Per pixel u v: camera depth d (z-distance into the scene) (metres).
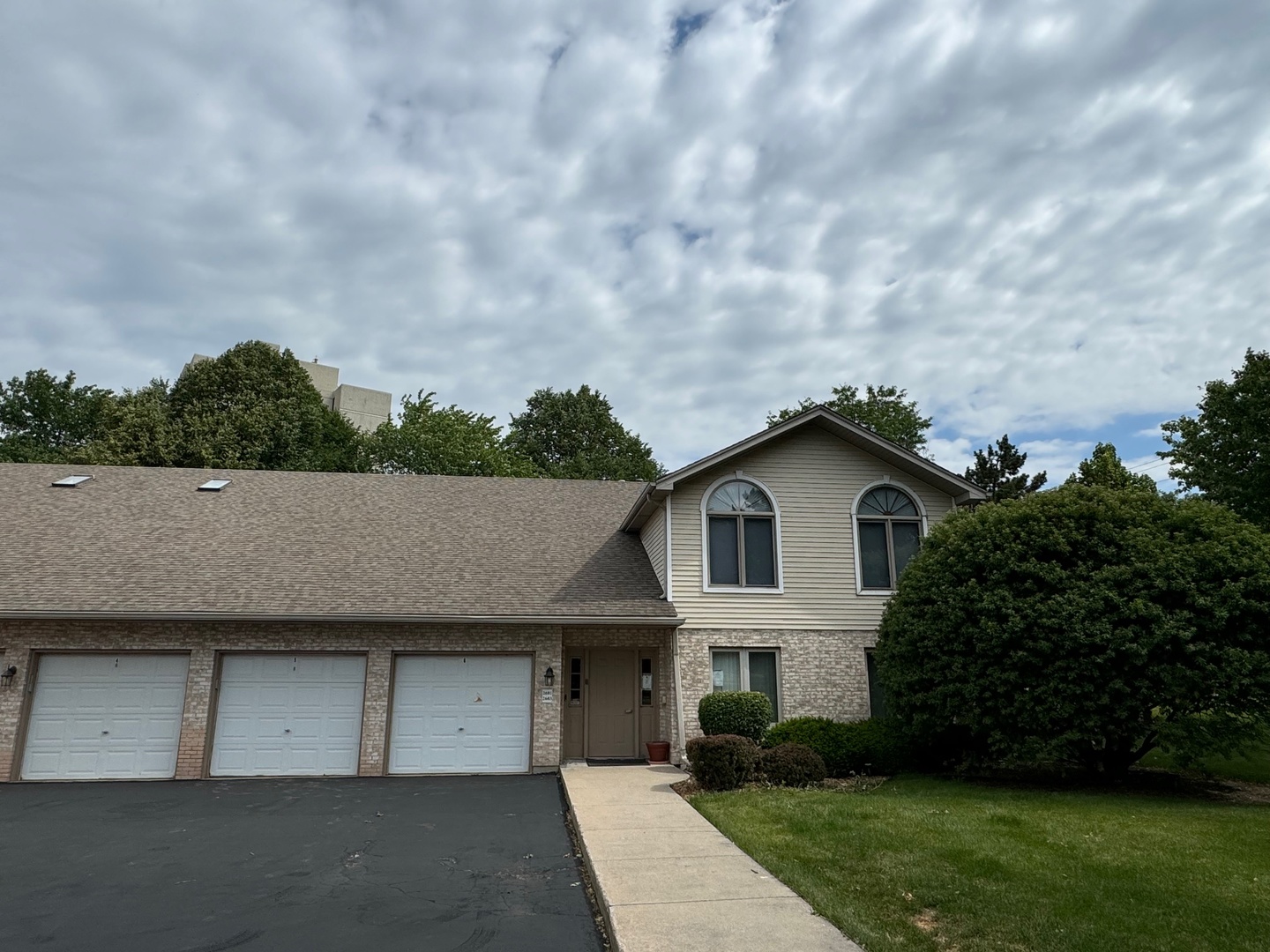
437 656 15.50
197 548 16.47
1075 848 8.05
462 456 37.44
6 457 36.81
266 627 15.05
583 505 20.66
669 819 9.98
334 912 7.00
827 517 16.66
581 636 16.27
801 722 14.29
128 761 14.38
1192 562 10.98
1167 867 7.39
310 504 19.23
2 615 13.83
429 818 10.90
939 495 17.16
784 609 16.06
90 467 20.50
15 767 14.04
